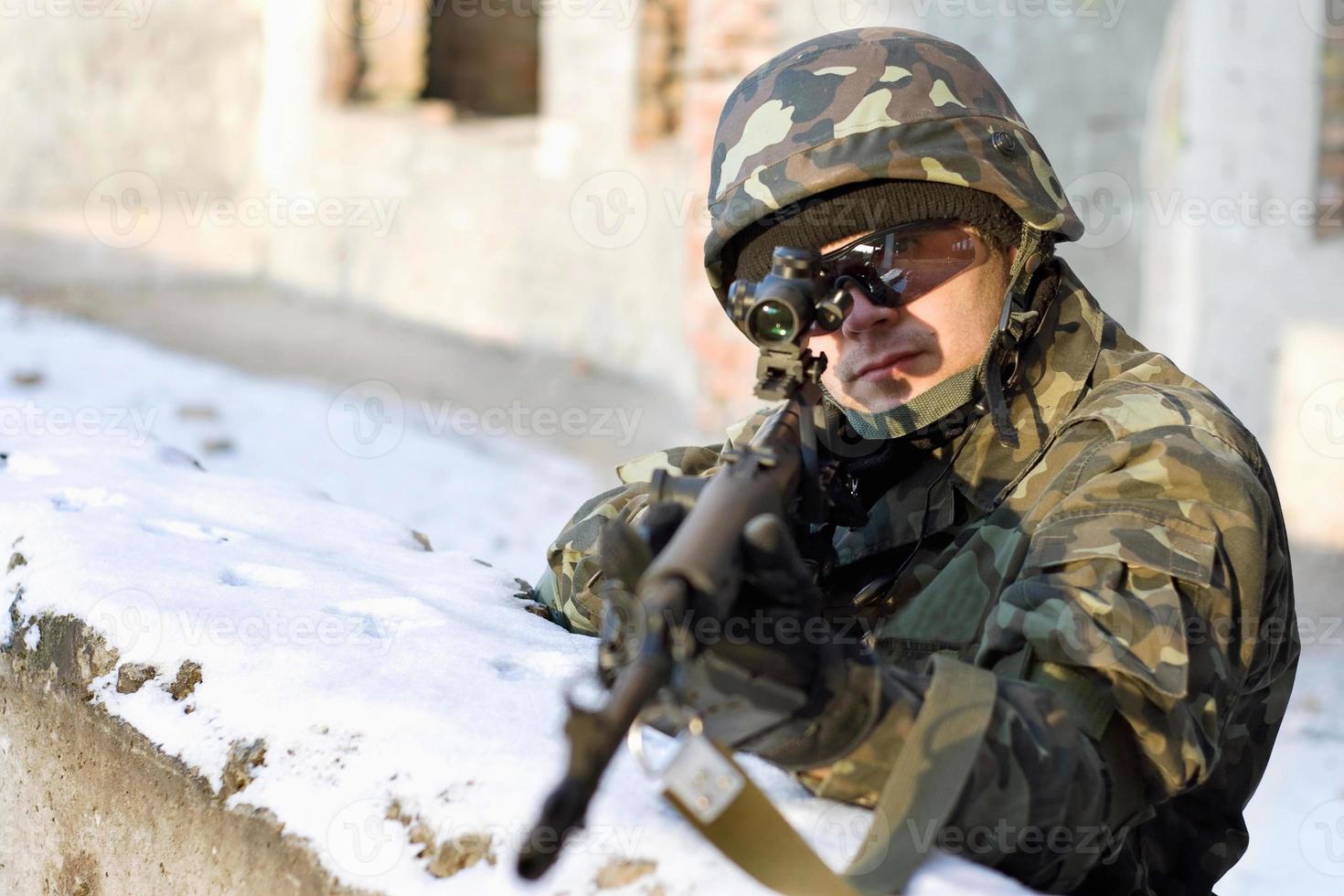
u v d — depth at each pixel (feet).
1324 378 20.74
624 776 5.46
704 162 27.35
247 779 6.21
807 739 4.97
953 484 6.97
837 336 6.98
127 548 8.21
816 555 6.52
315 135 39.17
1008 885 4.91
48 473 10.30
